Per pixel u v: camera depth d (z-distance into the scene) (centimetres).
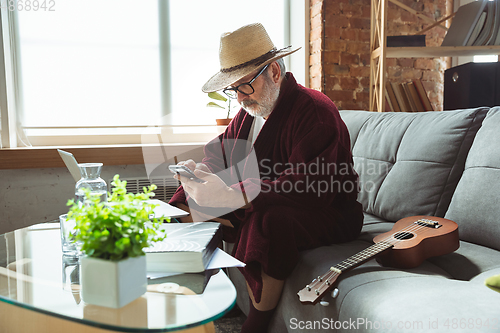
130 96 237
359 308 82
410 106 209
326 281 92
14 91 217
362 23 240
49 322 77
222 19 249
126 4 232
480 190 113
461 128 129
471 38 194
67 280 76
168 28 239
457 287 82
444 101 204
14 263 87
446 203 127
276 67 136
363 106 245
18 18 216
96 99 231
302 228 115
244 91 134
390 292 83
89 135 231
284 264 111
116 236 64
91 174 93
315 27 240
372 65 229
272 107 138
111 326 58
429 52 202
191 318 60
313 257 110
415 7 241
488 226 108
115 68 233
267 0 258
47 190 209
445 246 103
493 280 75
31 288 72
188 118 247
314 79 244
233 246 132
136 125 237
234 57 132
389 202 144
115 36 232
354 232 129
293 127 132
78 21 225
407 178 139
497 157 112
